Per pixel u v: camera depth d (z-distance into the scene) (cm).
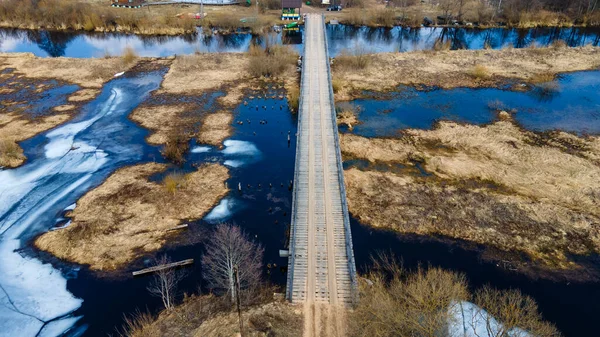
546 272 3603
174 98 6725
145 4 12056
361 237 4000
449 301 2775
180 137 5600
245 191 4600
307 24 9250
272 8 12212
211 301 3303
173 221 4159
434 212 4262
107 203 4366
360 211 4297
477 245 3888
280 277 3600
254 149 5375
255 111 6356
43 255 3784
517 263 3694
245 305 3192
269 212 4303
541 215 4169
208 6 12206
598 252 3766
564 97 6656
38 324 3203
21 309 3316
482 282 3519
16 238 3969
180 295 3416
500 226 4066
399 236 4009
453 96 6788
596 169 4784
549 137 5500
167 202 4397
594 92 6800
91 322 3212
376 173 4862
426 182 4706
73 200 4441
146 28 10344
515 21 10812
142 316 3219
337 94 6869
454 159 5059
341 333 2883
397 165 5028
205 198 4475
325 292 3212
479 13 11038
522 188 4550
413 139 5550
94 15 10519
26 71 7712
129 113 6256
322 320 2997
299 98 6009
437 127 5844
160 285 3456
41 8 10725
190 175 4803
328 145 4944
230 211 4306
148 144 5456
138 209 4294
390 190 4575
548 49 8600
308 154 4788
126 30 10475
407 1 12456
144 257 3750
